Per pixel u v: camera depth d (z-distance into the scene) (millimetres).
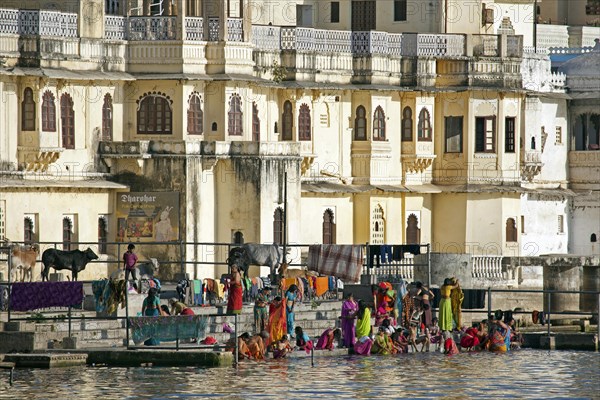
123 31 133125
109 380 95875
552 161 159875
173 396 91812
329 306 118312
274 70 139750
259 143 133375
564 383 99688
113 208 132000
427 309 114438
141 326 101875
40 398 90688
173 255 130875
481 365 106250
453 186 150000
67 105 129125
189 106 133250
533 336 117250
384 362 106250
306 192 140750
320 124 143375
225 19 134625
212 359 101312
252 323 111125
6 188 124438
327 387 95875
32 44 126875
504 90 150625
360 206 145375
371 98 145250
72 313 108000
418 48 148375
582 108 161250
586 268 143125
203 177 132875
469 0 152250
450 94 149750
